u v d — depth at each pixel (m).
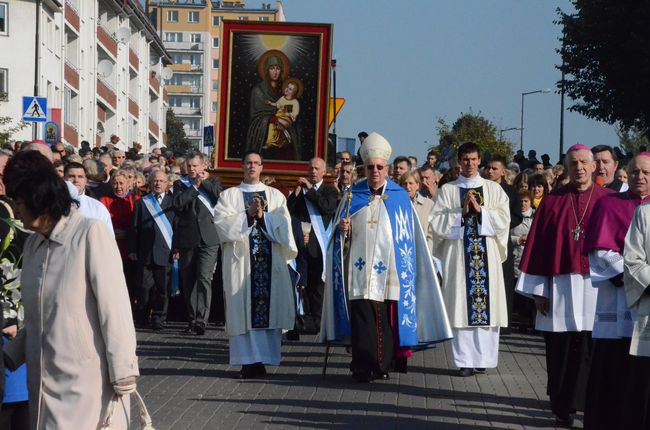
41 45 50.34
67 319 6.11
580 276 10.21
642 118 42.72
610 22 41.00
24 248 6.33
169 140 115.25
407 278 12.36
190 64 155.00
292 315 12.69
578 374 10.02
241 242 12.67
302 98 18.42
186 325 17.25
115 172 17.06
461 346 12.80
